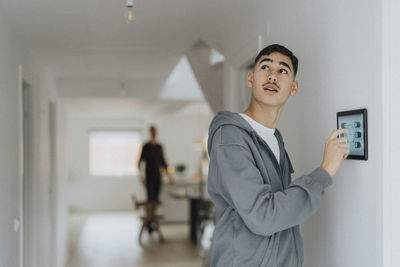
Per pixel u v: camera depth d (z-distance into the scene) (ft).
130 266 20.31
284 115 8.91
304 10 7.74
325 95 6.92
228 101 13.52
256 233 5.16
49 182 19.54
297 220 5.00
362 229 5.86
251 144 5.49
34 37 13.53
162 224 32.50
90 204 42.14
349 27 6.16
